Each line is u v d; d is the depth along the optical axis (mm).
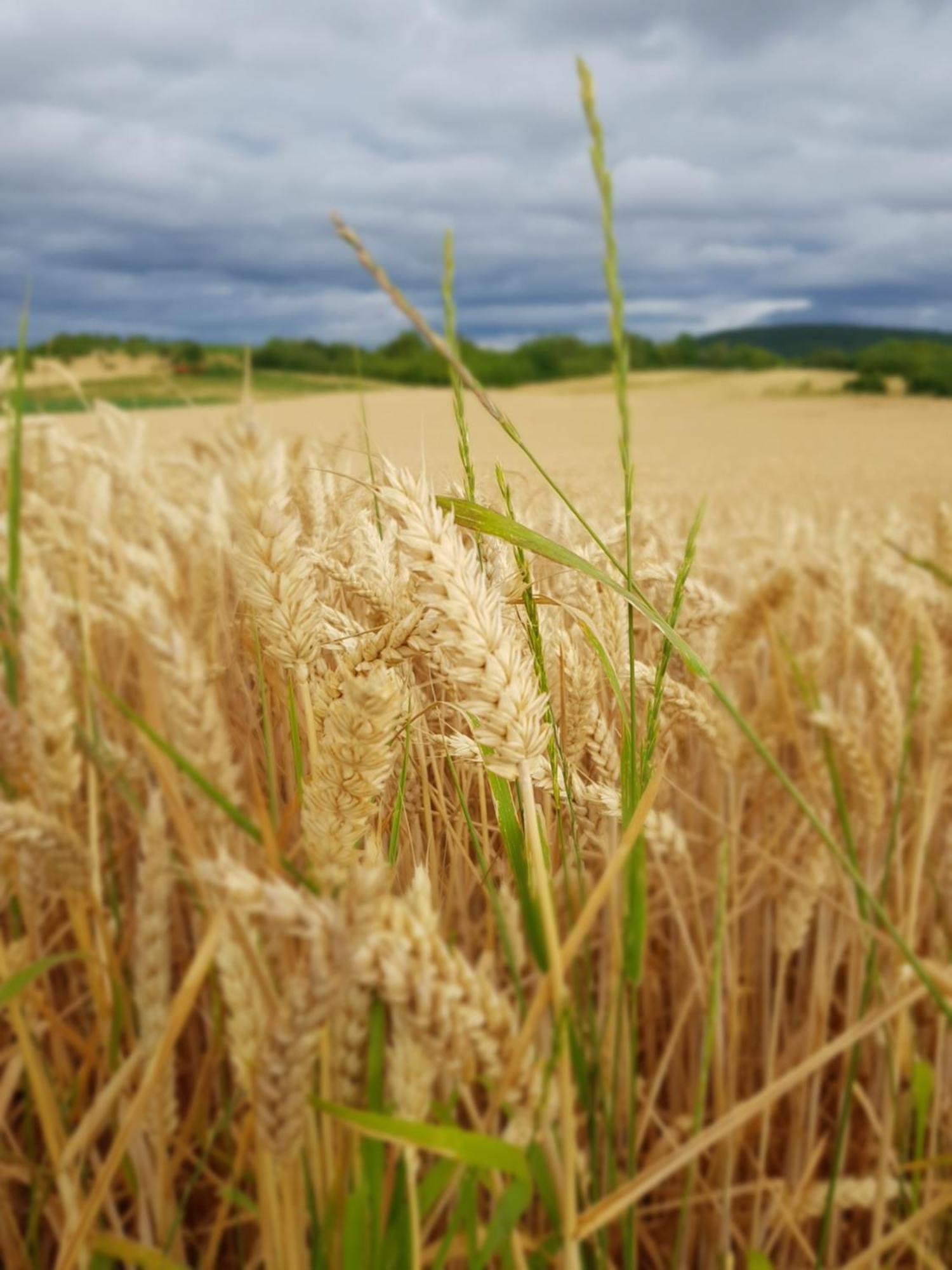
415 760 785
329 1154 1073
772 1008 2732
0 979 1399
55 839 1355
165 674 1112
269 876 885
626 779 782
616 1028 1551
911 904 2193
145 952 1367
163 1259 1390
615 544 932
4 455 2680
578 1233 1090
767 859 2074
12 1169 1742
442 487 842
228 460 668
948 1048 2432
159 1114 1434
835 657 2955
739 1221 2455
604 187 845
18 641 1949
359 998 937
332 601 797
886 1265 2209
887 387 54844
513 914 1381
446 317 796
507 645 627
